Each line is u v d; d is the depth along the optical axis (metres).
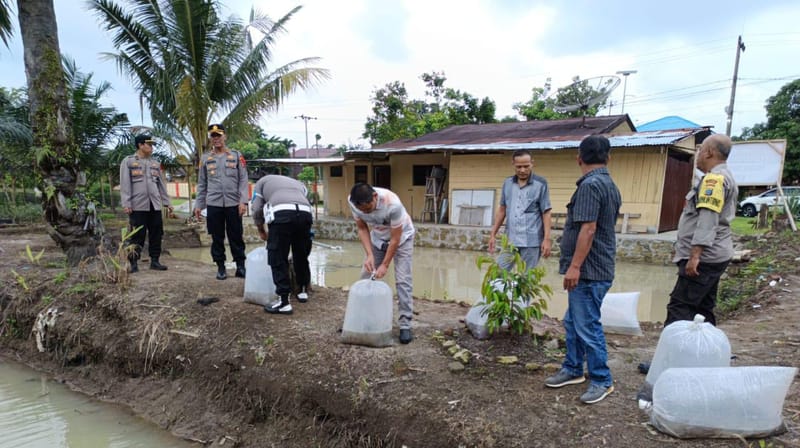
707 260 2.79
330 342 3.53
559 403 2.62
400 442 2.62
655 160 10.62
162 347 3.90
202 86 11.02
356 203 3.32
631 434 2.29
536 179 3.87
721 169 2.77
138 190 5.59
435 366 3.15
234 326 3.90
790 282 5.45
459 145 13.01
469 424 2.51
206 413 3.41
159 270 5.89
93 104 12.25
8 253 6.92
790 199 10.86
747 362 3.20
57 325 4.52
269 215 4.00
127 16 10.38
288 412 3.11
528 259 3.89
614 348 3.62
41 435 3.32
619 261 9.95
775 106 25.33
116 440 3.28
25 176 13.37
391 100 25.05
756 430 2.17
